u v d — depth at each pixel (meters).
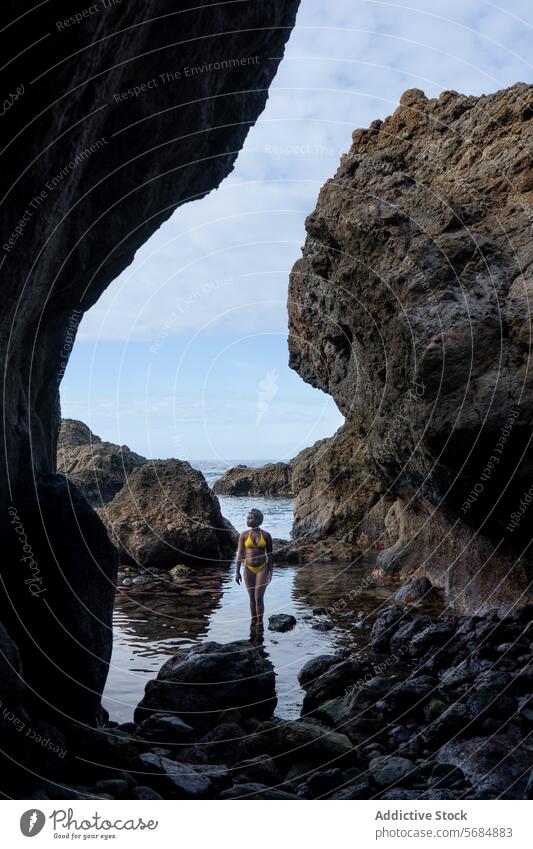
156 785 3.94
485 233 7.86
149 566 12.83
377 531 15.13
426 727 5.00
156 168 6.66
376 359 9.05
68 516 4.89
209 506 14.11
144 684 6.19
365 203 8.73
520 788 3.81
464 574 8.97
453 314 7.16
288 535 17.83
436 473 7.64
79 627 4.65
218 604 9.72
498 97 9.17
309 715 5.40
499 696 5.01
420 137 9.91
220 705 5.41
